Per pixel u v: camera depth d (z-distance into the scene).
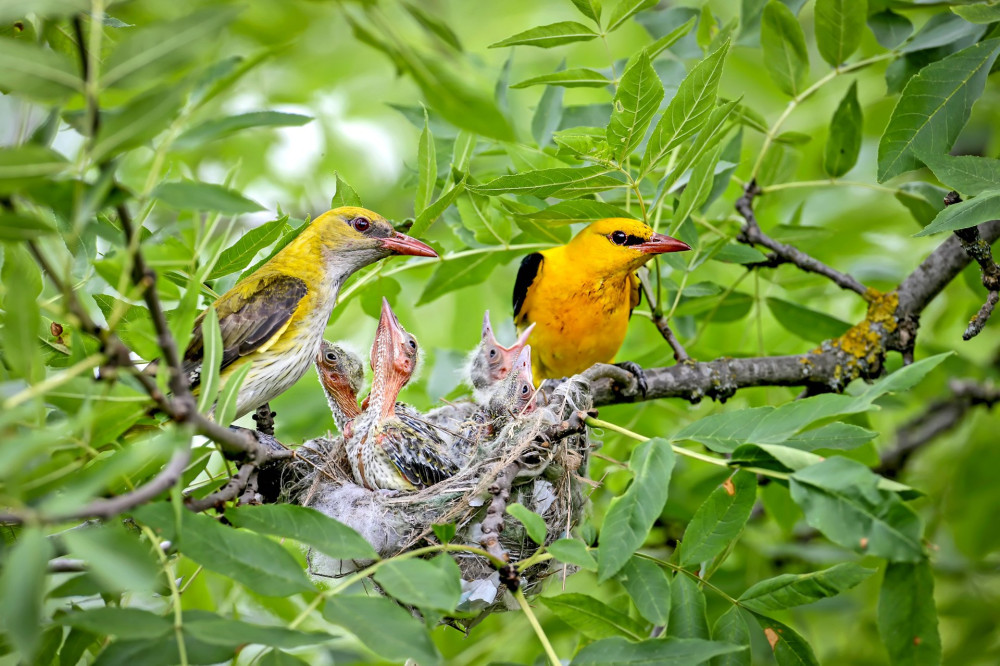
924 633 7.21
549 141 12.65
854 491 7.04
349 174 18.72
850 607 14.67
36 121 7.87
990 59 10.38
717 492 8.06
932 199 12.70
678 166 9.97
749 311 14.35
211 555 6.58
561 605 7.95
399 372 11.09
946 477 16.56
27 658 4.74
